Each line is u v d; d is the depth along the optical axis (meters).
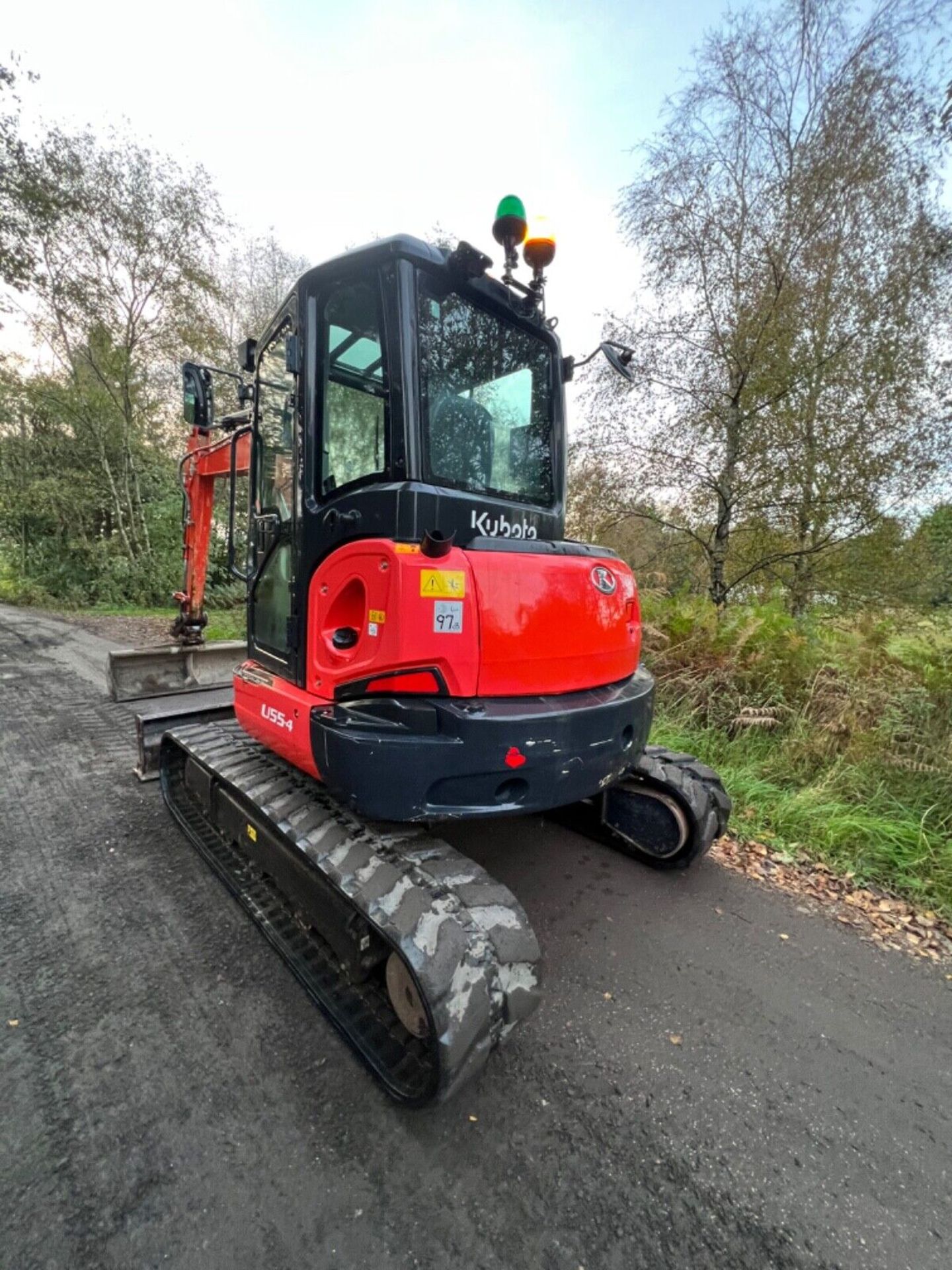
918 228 6.95
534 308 2.41
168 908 2.73
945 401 6.99
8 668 7.72
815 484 7.32
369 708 1.97
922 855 3.25
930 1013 2.29
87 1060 1.93
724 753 4.52
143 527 15.79
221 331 14.80
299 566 2.30
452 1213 1.52
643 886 3.08
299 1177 1.60
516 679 2.07
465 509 2.03
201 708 4.26
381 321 2.02
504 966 1.74
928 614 6.51
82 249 12.99
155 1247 1.42
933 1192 1.62
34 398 15.45
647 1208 1.55
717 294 7.22
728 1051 2.08
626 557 8.73
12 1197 1.51
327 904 2.12
